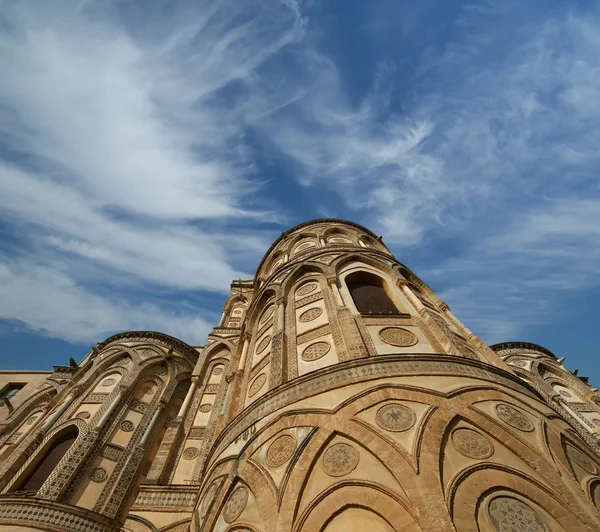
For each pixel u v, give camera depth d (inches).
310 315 555.5
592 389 1025.5
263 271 925.8
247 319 716.0
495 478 296.7
